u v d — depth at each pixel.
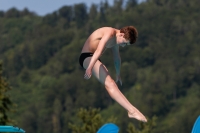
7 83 70.19
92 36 23.88
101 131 22.53
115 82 23.78
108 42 23.53
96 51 23.11
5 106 68.00
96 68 23.31
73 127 77.69
